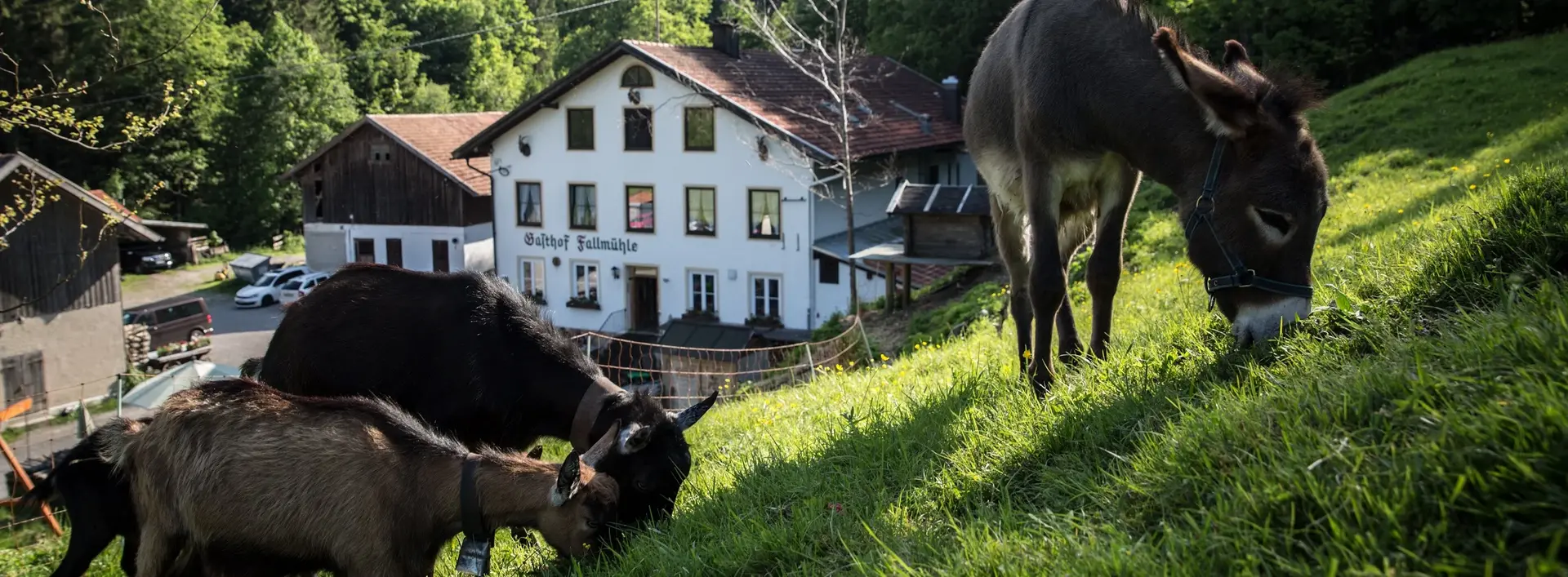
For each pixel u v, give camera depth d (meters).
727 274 30.81
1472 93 18.59
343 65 61.88
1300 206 4.38
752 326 30.42
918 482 4.47
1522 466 2.42
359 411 4.82
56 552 9.41
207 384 4.96
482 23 76.81
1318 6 26.94
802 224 29.33
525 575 5.19
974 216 20.44
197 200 53.91
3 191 22.64
